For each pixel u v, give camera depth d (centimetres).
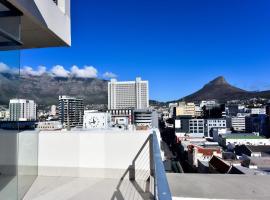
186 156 5234
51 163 346
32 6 300
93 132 340
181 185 244
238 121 9088
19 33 289
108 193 279
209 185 245
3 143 304
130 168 332
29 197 271
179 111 11075
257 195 221
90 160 340
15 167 305
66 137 345
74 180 326
